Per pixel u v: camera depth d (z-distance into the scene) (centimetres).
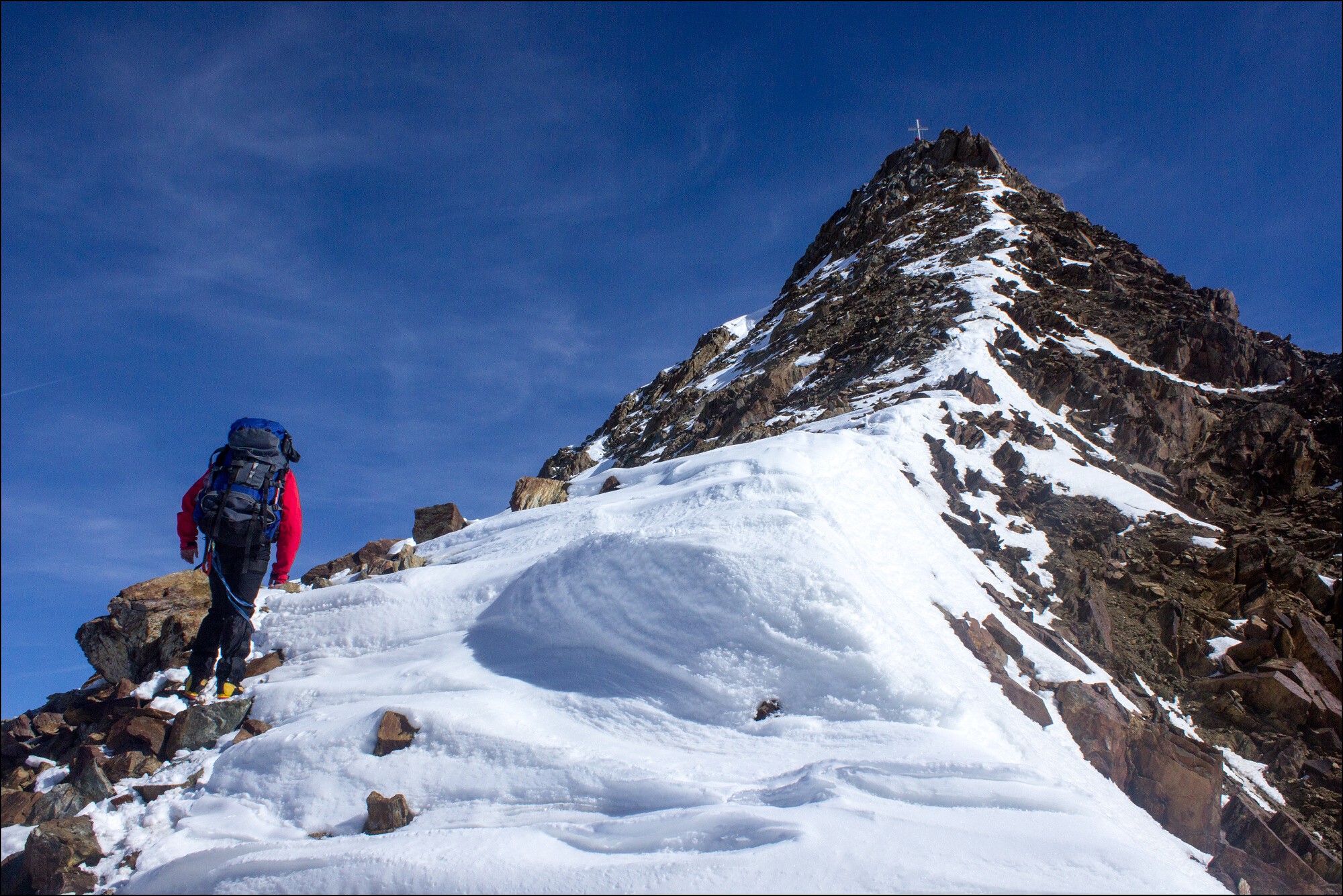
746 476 852
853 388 1873
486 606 718
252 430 632
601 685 591
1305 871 608
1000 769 438
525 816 453
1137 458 1658
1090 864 356
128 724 596
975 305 2184
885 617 589
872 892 333
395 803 474
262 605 769
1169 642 1030
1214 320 2227
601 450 3359
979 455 1360
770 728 530
